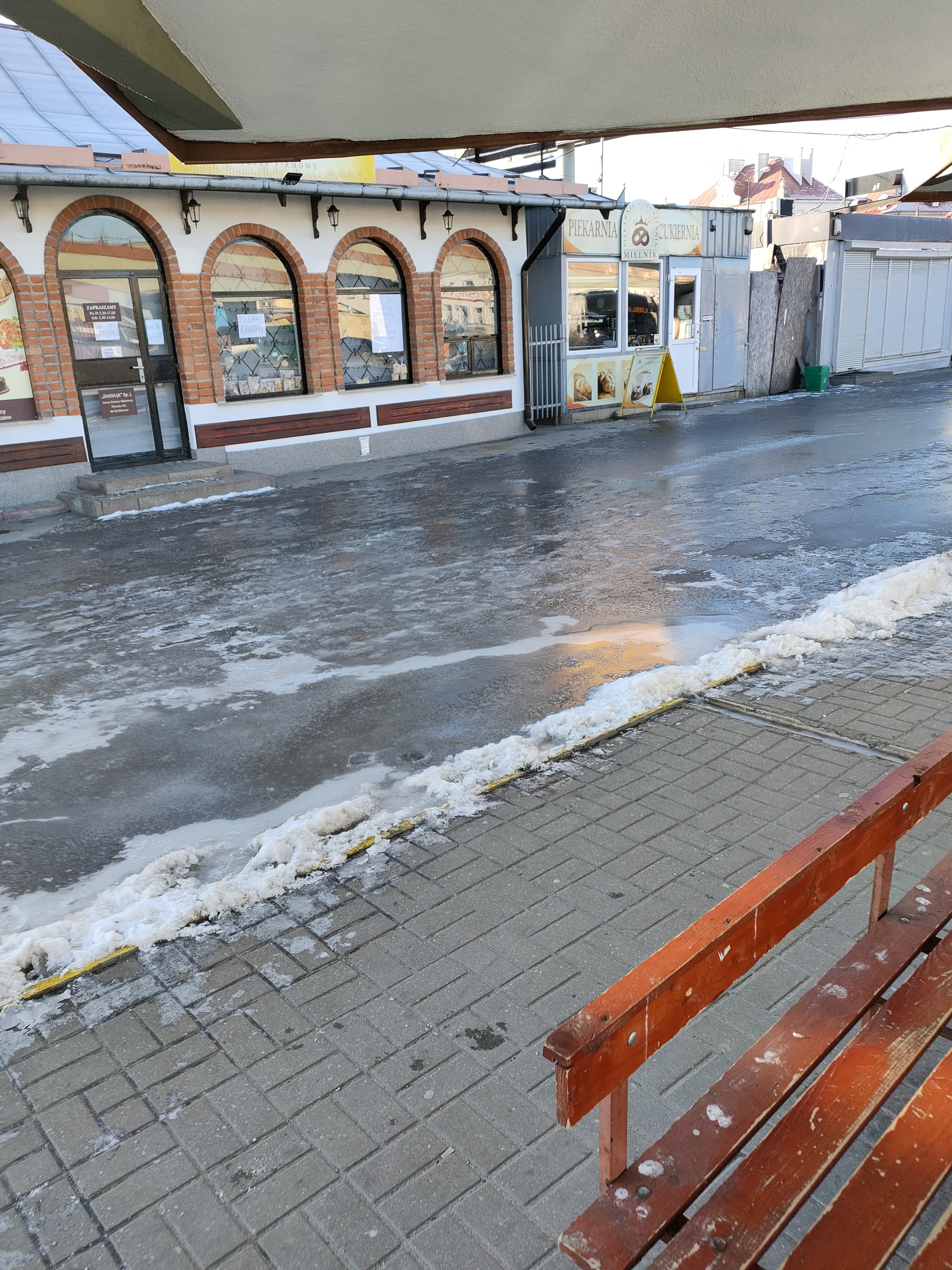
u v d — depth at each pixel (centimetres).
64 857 405
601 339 1842
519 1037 279
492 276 1670
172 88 311
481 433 1675
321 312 1438
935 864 349
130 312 1288
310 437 1463
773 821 389
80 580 872
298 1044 282
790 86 387
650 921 329
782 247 2355
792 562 783
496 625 677
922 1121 193
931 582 674
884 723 470
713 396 2070
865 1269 162
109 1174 241
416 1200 228
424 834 395
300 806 436
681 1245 162
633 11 310
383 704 548
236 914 349
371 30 296
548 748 471
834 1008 213
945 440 1366
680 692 526
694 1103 218
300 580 829
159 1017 297
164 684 603
